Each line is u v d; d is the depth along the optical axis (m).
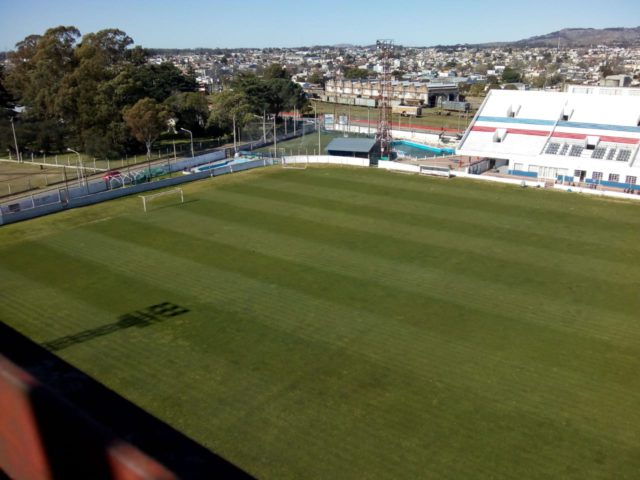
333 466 20.27
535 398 24.33
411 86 168.75
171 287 36.06
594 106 74.31
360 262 40.47
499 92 81.62
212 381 25.69
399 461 20.52
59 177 74.62
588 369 26.58
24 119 99.56
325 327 30.72
